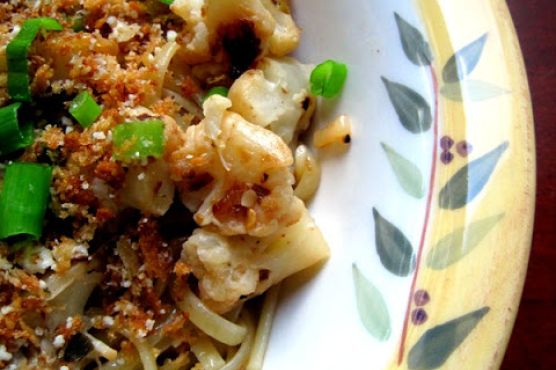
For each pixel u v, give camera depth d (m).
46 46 0.27
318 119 0.28
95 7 0.28
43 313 0.25
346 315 0.24
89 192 0.25
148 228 0.26
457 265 0.22
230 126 0.25
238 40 0.28
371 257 0.25
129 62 0.27
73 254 0.25
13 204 0.25
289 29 0.28
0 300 0.25
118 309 0.25
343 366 0.23
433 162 0.24
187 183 0.26
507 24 0.24
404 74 0.25
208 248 0.25
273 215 0.25
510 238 0.22
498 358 0.21
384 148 0.25
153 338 0.26
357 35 0.27
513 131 0.23
